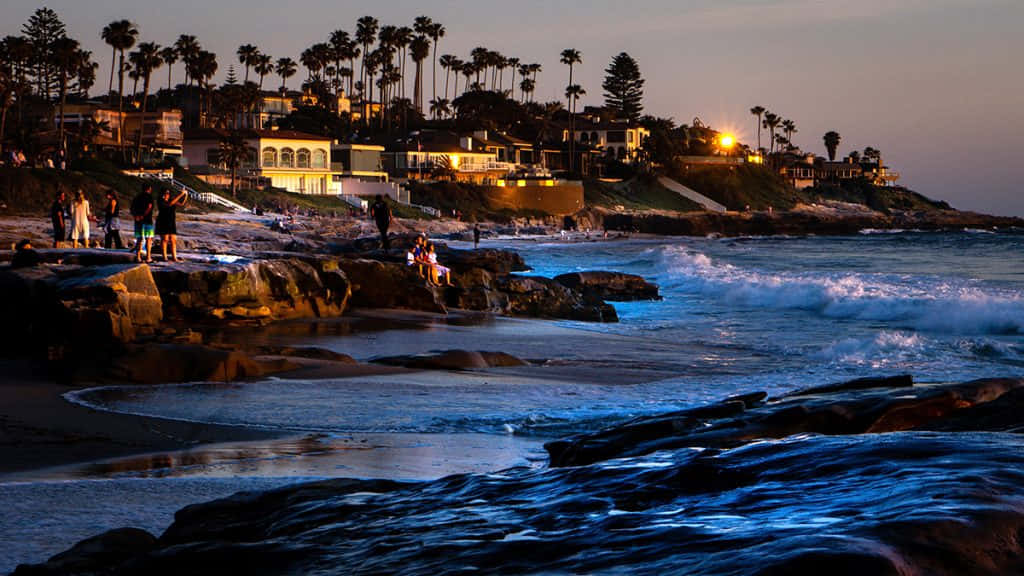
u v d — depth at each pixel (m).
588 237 131.00
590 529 3.36
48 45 139.75
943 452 3.80
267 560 3.66
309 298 28.95
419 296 33.47
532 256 89.44
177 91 170.88
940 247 112.75
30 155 100.62
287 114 174.25
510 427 13.34
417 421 13.68
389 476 9.68
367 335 25.91
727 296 44.03
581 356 23.81
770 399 9.28
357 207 123.25
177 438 12.07
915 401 7.72
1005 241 134.00
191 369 17.11
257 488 8.54
